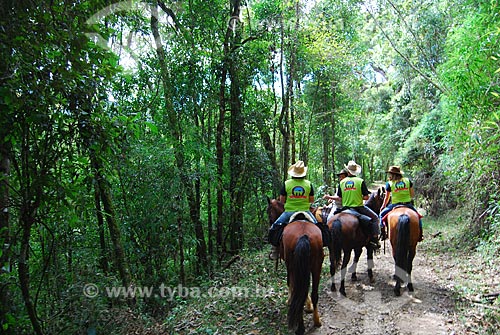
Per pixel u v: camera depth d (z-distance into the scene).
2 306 4.39
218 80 11.23
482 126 7.54
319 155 20.03
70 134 4.27
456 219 12.65
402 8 14.73
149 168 8.07
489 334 4.90
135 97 9.09
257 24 13.28
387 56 18.38
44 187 4.37
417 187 15.79
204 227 12.24
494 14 7.26
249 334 5.37
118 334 5.57
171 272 8.98
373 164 31.34
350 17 16.86
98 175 5.15
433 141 13.97
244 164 11.64
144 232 8.29
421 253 9.86
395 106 18.70
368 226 6.95
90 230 7.08
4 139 3.93
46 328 4.98
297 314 4.84
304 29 14.13
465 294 6.48
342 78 17.48
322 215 8.30
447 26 13.16
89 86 4.28
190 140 9.49
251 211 13.11
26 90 3.81
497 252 7.89
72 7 4.21
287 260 5.39
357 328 5.59
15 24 3.73
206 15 10.62
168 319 6.37
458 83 7.98
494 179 8.30
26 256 4.61
